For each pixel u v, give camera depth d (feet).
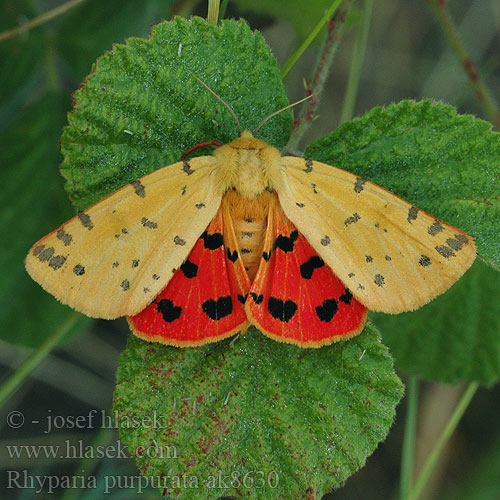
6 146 0.70
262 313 0.60
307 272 0.61
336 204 0.60
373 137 0.62
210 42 0.61
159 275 0.60
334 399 0.61
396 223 0.60
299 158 0.61
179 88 0.61
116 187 0.61
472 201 0.61
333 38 0.64
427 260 0.60
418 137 0.61
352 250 0.60
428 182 0.61
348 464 0.60
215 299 0.61
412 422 0.70
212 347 0.61
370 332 0.61
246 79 0.62
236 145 0.61
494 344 0.70
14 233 0.70
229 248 0.61
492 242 0.61
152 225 0.60
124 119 0.61
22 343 0.70
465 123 0.61
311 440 0.60
